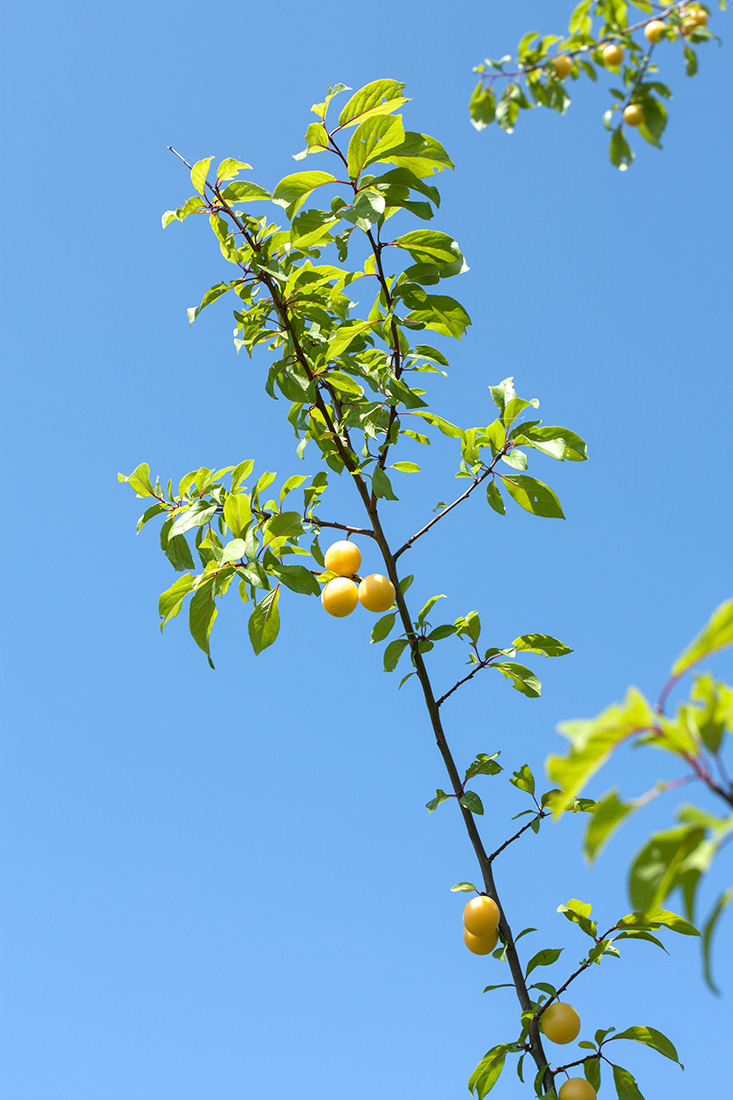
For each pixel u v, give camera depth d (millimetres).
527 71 2760
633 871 1288
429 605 3574
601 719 1271
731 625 1275
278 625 3635
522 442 3414
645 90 2703
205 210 3701
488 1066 3219
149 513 3775
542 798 3443
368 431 3709
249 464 3596
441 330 3789
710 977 1185
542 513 3555
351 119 3363
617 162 2760
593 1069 3201
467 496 3564
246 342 4000
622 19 2721
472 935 3275
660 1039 3156
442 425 3693
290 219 3574
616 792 1302
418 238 3615
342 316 3939
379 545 3689
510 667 3617
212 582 3418
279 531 3430
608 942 3178
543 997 3291
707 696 1305
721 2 2646
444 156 3430
